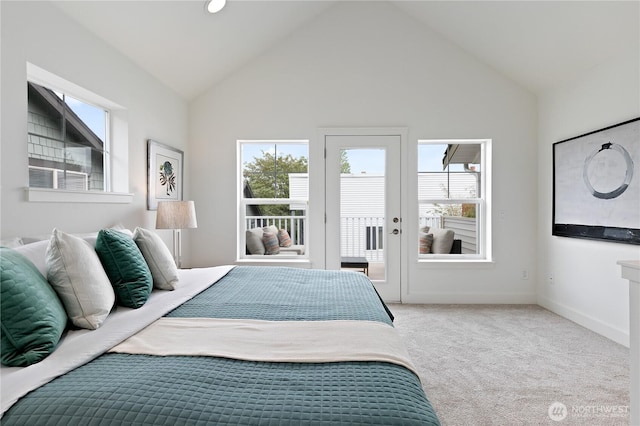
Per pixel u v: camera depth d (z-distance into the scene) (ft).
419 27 12.49
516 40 10.52
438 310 11.69
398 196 12.66
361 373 3.19
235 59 12.12
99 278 4.55
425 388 6.64
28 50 6.13
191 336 3.98
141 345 3.75
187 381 3.00
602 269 9.41
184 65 10.80
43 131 7.04
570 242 10.71
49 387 2.92
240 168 13.16
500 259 12.54
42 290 3.78
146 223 10.05
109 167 9.05
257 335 3.99
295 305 5.22
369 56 12.58
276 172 13.19
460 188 13.04
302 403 2.73
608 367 7.50
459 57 12.44
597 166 9.45
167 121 11.27
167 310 4.91
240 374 3.15
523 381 6.91
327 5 12.37
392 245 12.71
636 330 3.63
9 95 5.78
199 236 12.90
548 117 11.75
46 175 7.09
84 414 2.61
